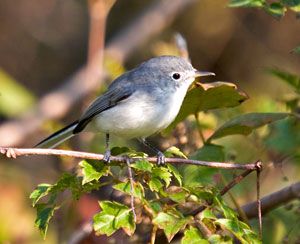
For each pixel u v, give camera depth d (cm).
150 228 862
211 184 822
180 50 1151
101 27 1352
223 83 869
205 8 1833
